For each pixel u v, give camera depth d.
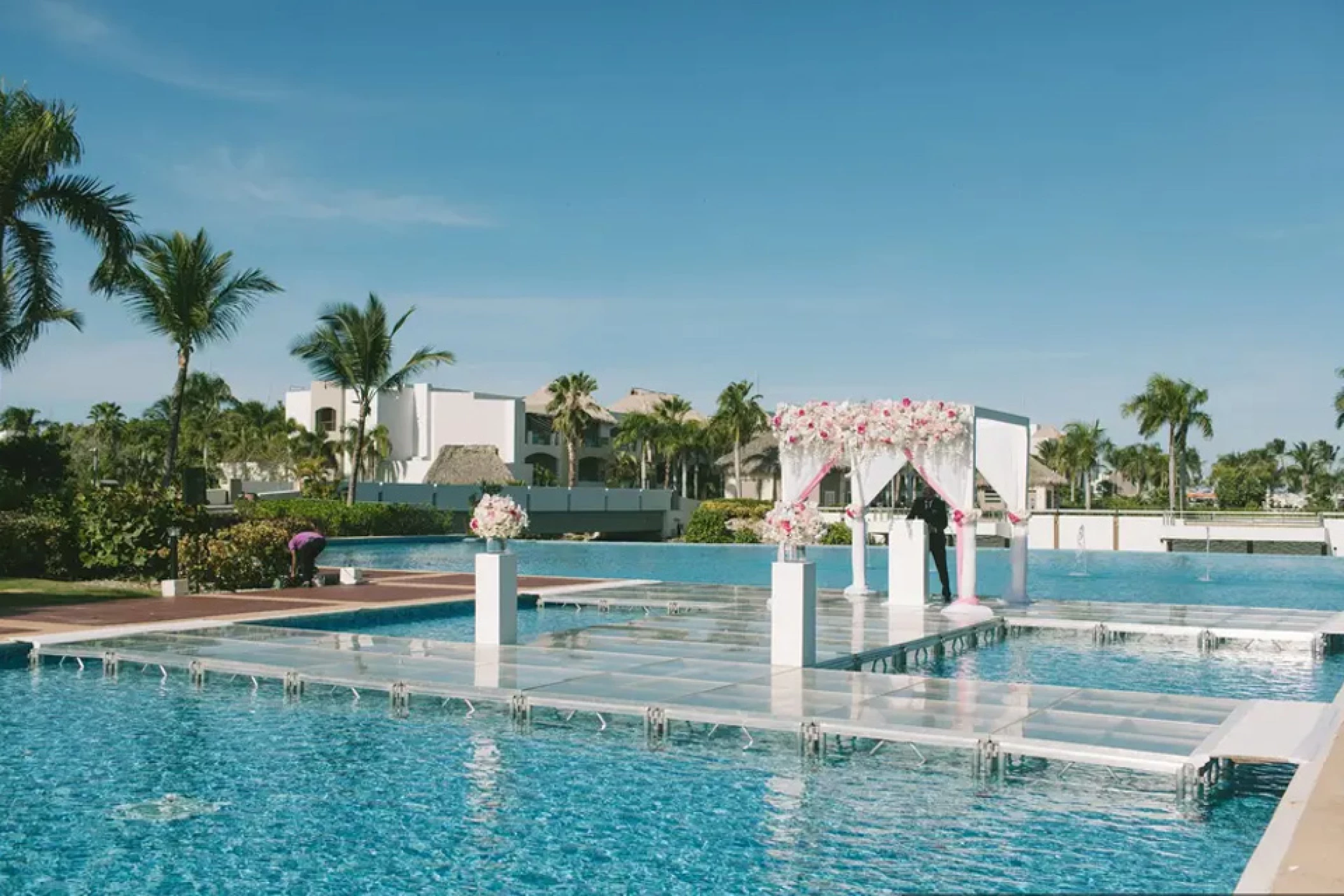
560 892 6.02
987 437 18.89
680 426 70.62
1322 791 6.78
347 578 21.33
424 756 8.81
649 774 8.29
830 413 18.95
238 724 9.94
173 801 7.67
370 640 13.52
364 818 7.29
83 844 6.79
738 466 69.56
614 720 9.95
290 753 8.92
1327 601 21.98
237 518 25.38
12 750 9.04
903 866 6.37
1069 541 41.94
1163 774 7.82
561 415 67.06
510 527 13.27
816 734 8.78
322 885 6.14
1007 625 16.38
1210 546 41.00
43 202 23.53
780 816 7.29
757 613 17.22
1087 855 6.50
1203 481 115.88
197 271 28.34
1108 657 14.27
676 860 6.49
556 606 19.78
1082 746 7.94
